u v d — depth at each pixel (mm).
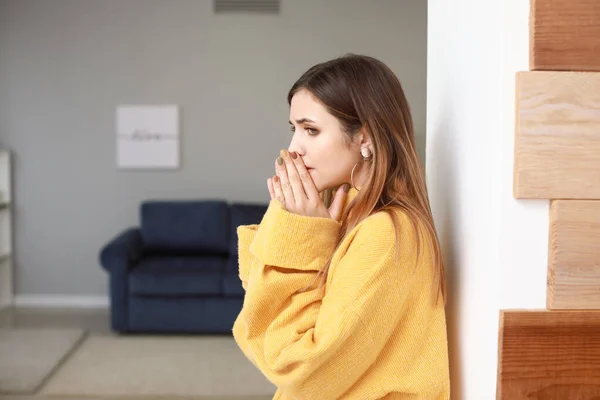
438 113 1232
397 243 1012
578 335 893
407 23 5625
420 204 1097
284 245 1047
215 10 5629
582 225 872
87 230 5750
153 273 4688
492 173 907
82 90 5660
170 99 5680
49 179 5715
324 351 964
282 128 5703
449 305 1155
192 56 5652
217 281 4684
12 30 5625
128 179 5727
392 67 5652
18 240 5746
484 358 946
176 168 5727
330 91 1084
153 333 4824
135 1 5613
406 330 1053
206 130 5703
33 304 5773
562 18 857
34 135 5684
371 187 1081
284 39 5641
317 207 1091
